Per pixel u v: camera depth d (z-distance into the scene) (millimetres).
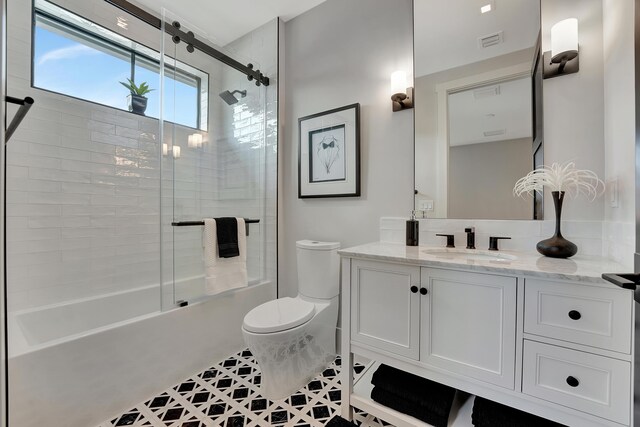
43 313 1785
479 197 1608
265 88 2510
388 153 1923
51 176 1863
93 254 2043
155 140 2402
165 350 1719
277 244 2453
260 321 1603
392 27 1918
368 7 2023
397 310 1310
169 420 1456
